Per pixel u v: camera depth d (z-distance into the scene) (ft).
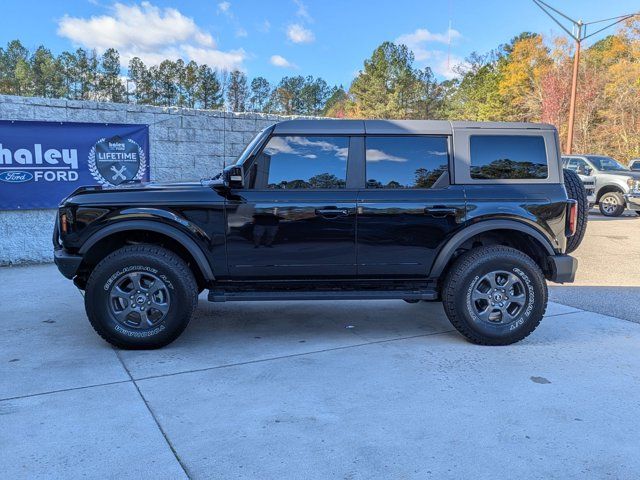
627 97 120.37
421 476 8.13
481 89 196.13
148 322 13.76
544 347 14.33
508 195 14.19
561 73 124.88
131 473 8.15
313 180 14.11
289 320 17.07
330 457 8.66
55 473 8.11
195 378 11.99
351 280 14.43
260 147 14.07
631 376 12.25
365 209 13.89
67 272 13.62
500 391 11.35
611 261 28.32
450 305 14.30
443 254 14.14
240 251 13.84
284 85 338.75
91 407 10.41
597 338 15.12
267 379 11.98
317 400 10.87
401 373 12.39
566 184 15.42
